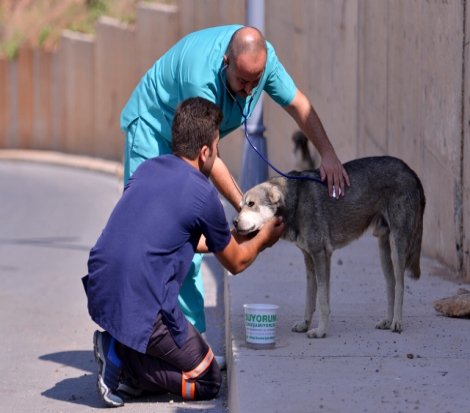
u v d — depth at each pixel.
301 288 12.48
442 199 14.57
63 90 46.00
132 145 10.56
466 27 13.32
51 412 9.79
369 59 19.69
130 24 44.38
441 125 14.55
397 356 9.33
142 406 9.66
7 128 47.66
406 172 10.47
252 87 9.81
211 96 9.88
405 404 7.90
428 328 10.45
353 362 9.12
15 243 22.12
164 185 9.09
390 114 17.94
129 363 9.53
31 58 46.97
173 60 10.20
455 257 13.83
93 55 43.97
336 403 7.93
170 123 10.34
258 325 9.59
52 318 14.68
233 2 32.03
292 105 10.57
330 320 10.90
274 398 8.05
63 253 20.75
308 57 26.16
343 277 13.34
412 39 16.27
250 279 13.02
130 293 8.96
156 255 8.99
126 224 9.07
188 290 10.52
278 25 29.06
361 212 10.29
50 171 41.09
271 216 9.98
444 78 14.41
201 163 9.30
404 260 10.29
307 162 20.20
